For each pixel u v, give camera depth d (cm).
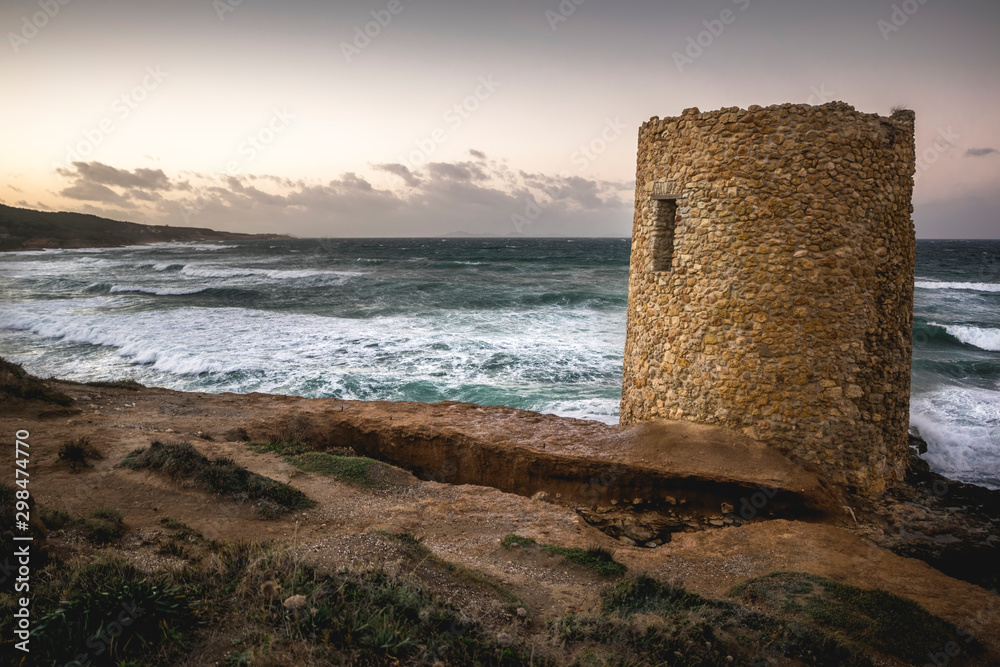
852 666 401
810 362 796
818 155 785
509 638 391
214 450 803
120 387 1197
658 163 915
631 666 373
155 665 310
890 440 841
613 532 716
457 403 1103
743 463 777
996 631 466
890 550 663
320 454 822
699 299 859
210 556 469
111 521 520
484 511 697
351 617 371
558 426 952
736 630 436
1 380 980
